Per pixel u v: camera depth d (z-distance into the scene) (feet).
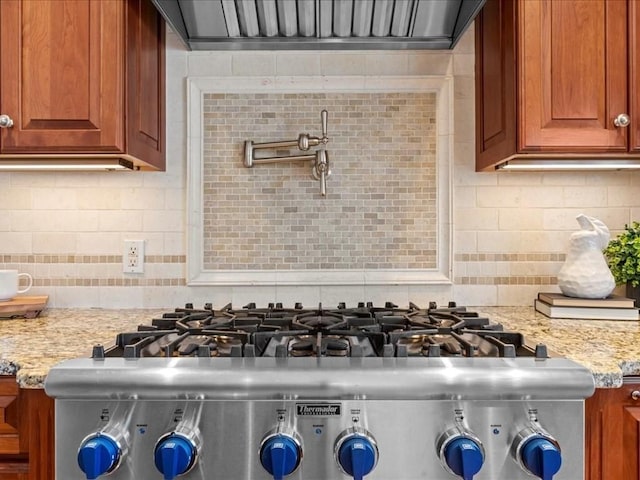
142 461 2.49
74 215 4.85
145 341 3.04
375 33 4.73
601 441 2.92
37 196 4.84
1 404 2.91
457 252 4.88
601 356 2.94
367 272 4.85
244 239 4.88
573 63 3.84
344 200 4.88
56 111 3.80
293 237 4.88
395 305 4.60
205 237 4.86
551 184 4.87
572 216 4.87
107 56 3.81
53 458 2.87
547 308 4.37
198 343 3.10
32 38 3.81
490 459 2.48
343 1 4.37
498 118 4.27
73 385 2.48
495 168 4.64
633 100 3.83
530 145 3.82
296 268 4.86
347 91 4.85
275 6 4.45
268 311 4.14
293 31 4.71
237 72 4.85
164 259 4.87
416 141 4.87
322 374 2.47
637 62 3.84
